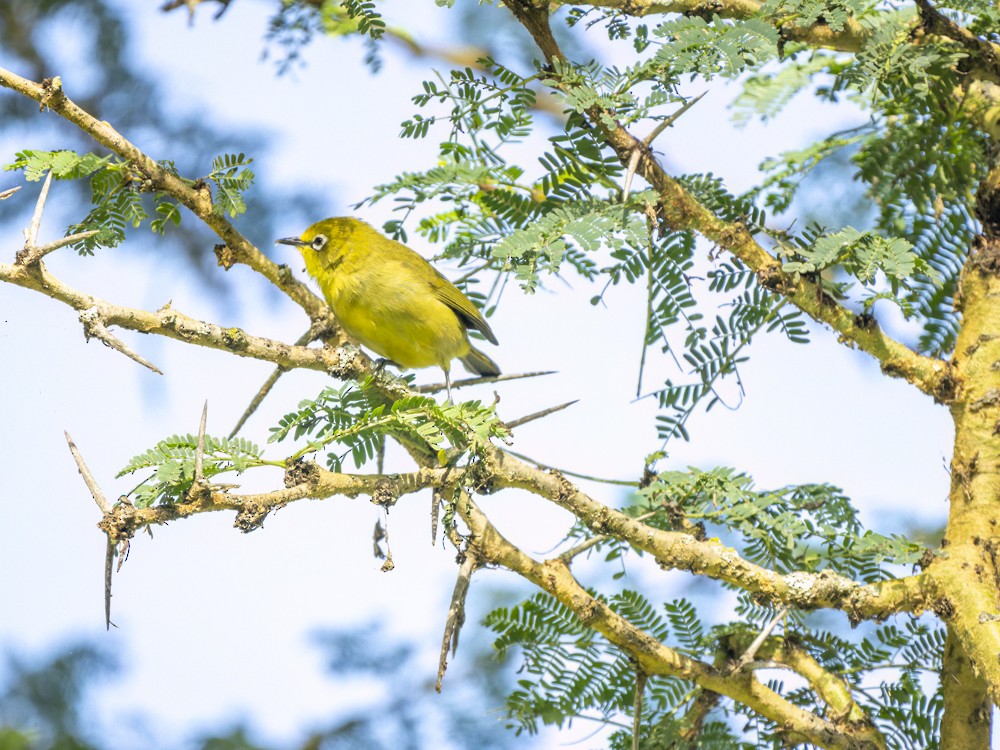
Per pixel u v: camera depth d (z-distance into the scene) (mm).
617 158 8039
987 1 8508
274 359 8188
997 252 8305
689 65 7480
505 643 8992
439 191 8984
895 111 9633
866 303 8094
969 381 8102
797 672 8633
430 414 7383
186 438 7160
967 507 7844
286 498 6855
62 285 6859
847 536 8508
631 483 8852
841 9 8094
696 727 8711
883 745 8195
